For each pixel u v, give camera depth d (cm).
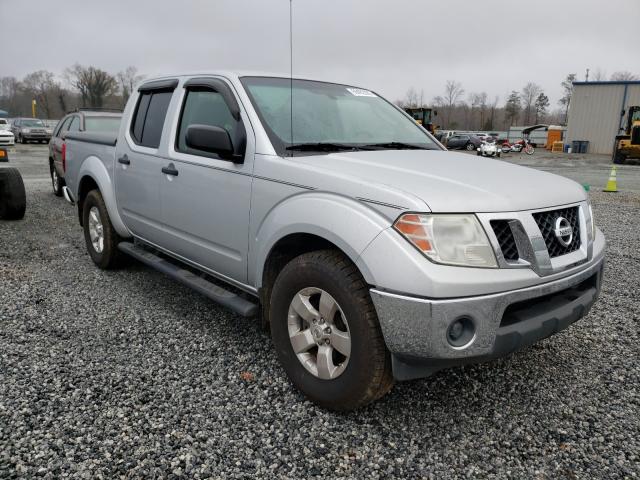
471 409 286
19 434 252
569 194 287
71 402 282
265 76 365
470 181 267
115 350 347
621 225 820
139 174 425
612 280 521
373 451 248
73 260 565
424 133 411
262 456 242
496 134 5706
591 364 342
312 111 354
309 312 275
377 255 236
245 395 294
